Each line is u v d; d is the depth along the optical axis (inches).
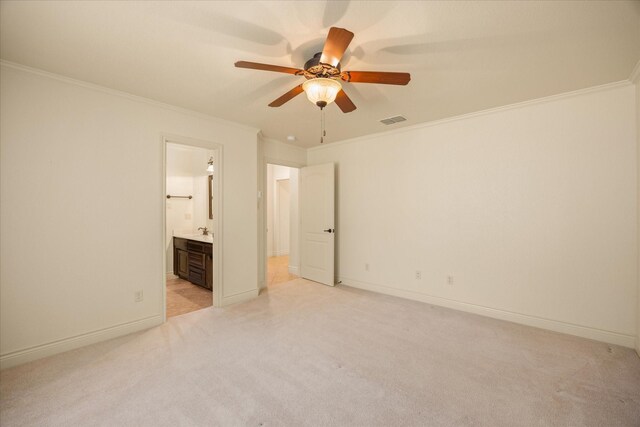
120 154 107.6
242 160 147.3
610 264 102.8
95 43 75.7
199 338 106.4
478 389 77.4
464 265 134.8
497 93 108.8
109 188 105.2
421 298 148.9
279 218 301.1
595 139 104.7
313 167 191.2
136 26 68.9
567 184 110.0
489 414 68.2
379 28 69.9
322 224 185.0
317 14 65.1
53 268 94.0
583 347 99.7
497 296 126.0
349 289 171.8
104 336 104.1
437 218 142.9
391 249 160.1
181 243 192.4
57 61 84.8
